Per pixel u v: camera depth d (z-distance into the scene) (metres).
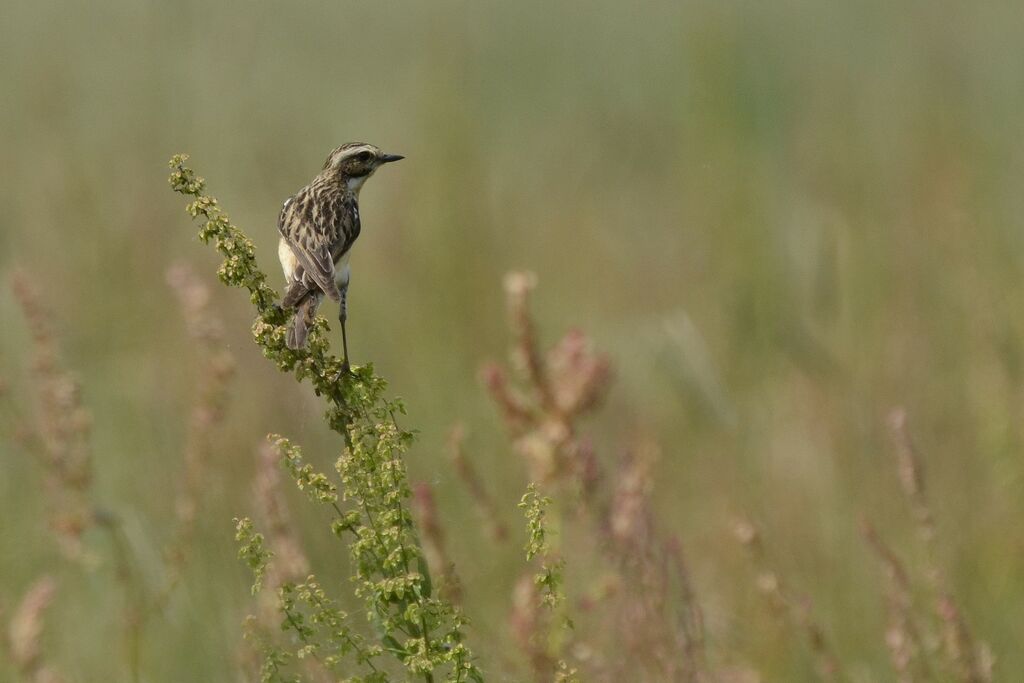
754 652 12.81
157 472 15.06
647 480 11.78
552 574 8.54
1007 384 16.33
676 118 30.09
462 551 12.91
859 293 19.47
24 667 11.32
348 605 10.84
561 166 28.41
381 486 8.02
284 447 8.09
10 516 14.30
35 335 13.03
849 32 41.50
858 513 14.62
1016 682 12.75
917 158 25.09
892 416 12.64
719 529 14.73
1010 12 41.03
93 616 13.52
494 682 9.96
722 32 25.92
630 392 17.91
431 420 16.02
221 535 13.26
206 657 12.68
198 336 13.70
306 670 9.48
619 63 39.91
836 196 24.02
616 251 23.80
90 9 41.72
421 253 20.72
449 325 18.92
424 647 8.00
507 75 36.69
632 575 11.27
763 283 19.69
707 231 21.78
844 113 29.88
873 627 13.37
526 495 8.53
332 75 36.59
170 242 22.16
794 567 14.20
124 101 30.09
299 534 12.30
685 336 17.53
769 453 16.39
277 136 27.28
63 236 21.72
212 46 31.16
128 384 17.36
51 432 12.85
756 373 18.48
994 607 13.55
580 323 20.12
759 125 26.89
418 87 26.12
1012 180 25.58
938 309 19.08
